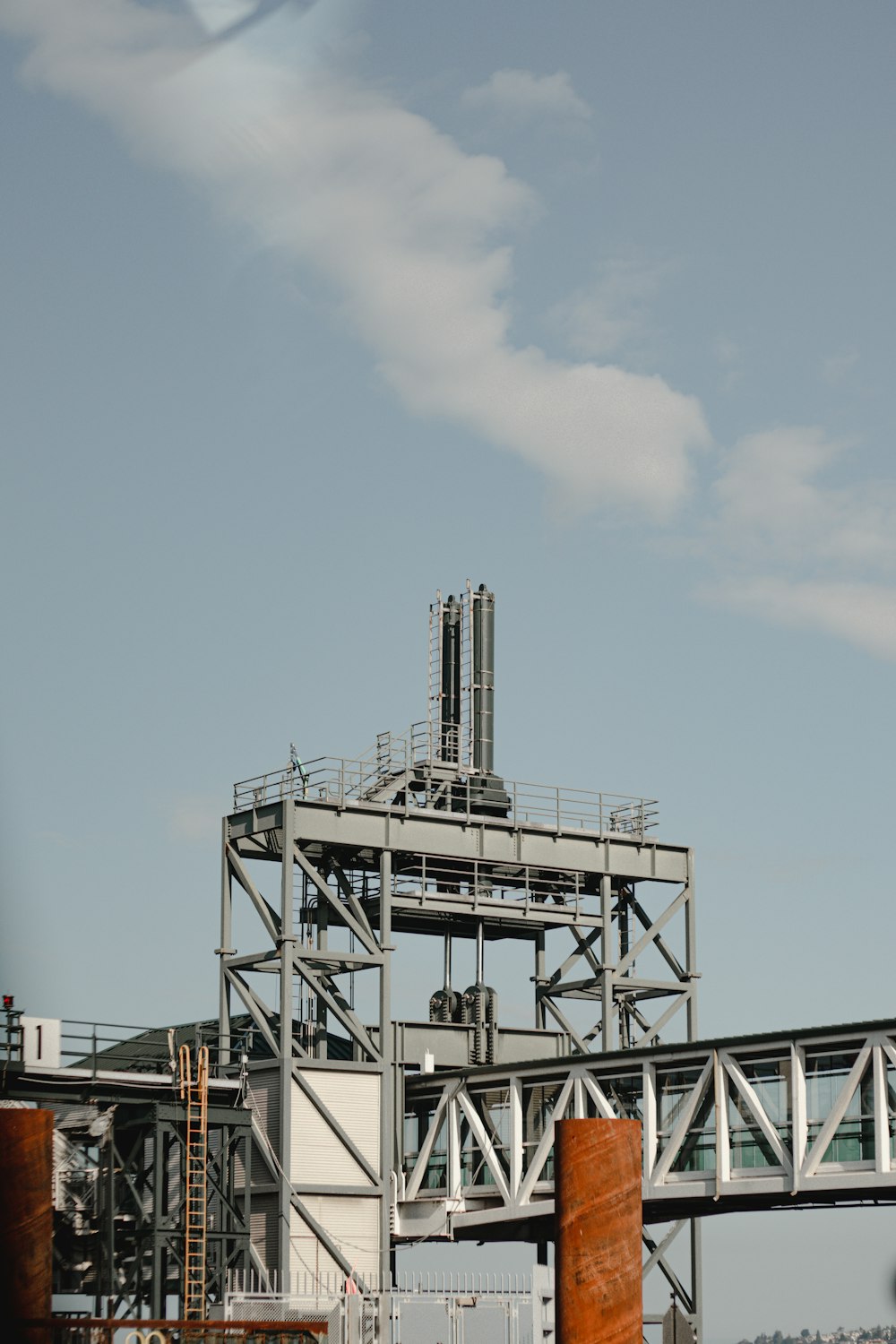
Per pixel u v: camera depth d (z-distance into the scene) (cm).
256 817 6688
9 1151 3180
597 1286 2784
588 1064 6006
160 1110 5891
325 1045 6631
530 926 7288
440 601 7594
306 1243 6244
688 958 7256
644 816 7319
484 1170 6400
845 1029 5259
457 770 7169
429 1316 4712
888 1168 5109
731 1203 5806
